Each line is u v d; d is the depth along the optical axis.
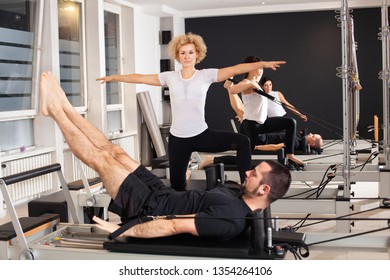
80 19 7.85
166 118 10.57
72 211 3.56
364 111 10.46
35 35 6.59
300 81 10.63
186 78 3.88
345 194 4.13
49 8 6.62
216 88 10.98
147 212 2.87
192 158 6.27
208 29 10.93
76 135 3.23
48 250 2.91
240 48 10.83
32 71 6.63
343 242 2.92
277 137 6.74
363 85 10.43
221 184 3.60
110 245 2.71
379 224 4.62
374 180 5.07
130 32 9.19
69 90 7.59
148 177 3.13
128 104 9.23
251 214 2.64
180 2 9.45
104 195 4.24
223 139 3.92
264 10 10.31
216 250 2.57
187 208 2.79
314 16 10.46
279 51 10.66
